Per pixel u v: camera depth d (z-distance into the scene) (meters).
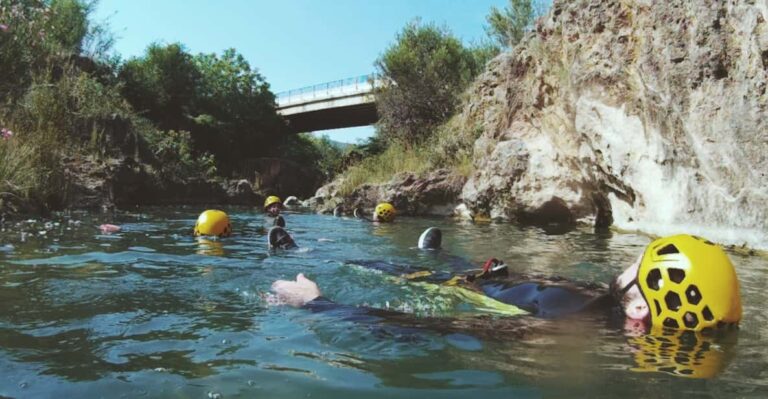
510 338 3.06
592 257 6.87
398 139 21.69
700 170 7.69
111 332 3.08
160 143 19.09
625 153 9.38
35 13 15.05
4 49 13.14
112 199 12.80
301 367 2.55
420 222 12.73
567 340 3.04
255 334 3.09
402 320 3.40
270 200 15.77
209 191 18.67
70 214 10.35
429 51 23.69
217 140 32.25
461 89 21.55
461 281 4.82
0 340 2.88
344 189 18.53
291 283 4.40
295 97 42.81
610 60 9.62
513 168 13.02
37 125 12.16
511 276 4.73
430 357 2.72
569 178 11.85
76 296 3.94
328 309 3.69
